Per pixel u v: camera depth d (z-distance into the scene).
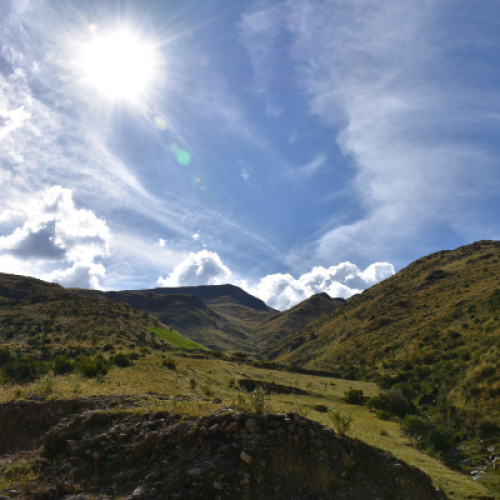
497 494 14.88
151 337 90.62
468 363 42.78
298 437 10.06
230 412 10.57
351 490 9.34
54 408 13.99
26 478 9.47
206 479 8.63
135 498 8.16
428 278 104.81
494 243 120.31
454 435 26.53
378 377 61.34
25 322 84.69
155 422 10.71
